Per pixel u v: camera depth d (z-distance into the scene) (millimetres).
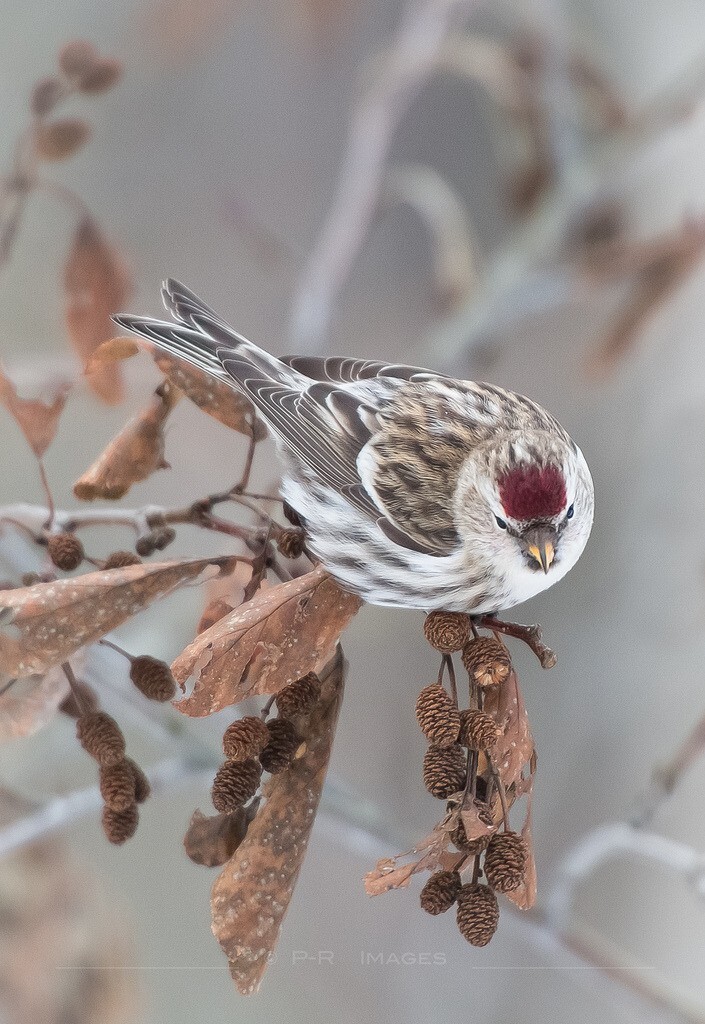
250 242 3658
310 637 3037
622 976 3152
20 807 3135
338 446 3105
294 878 3035
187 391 3066
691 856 3137
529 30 3547
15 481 3465
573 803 3432
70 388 3064
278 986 3283
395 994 3281
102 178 4184
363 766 3525
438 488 3102
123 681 3143
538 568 3096
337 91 4410
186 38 3537
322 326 3268
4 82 3686
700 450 3686
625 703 3506
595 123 3629
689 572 3574
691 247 3318
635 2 4027
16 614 3031
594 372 3396
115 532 3436
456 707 3031
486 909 3020
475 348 3568
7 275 3721
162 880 3346
